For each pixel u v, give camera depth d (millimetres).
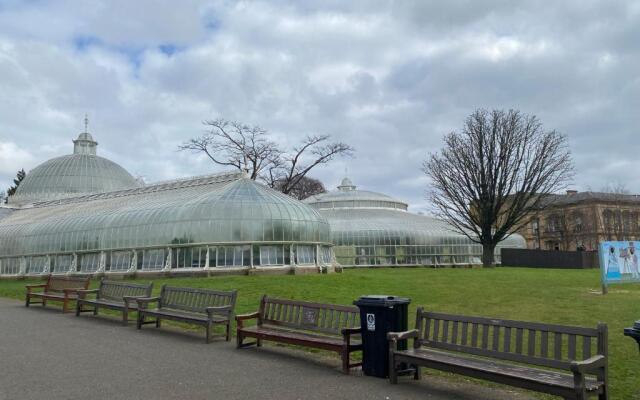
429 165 47344
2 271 43000
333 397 7500
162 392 7738
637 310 14711
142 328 14109
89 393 7703
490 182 44281
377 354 8695
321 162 52719
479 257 53312
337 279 24453
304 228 32844
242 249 31109
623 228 83562
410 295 18734
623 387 7668
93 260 35656
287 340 10016
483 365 7426
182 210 32000
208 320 11891
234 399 7383
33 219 44594
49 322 15367
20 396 7559
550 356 10094
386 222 51438
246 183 34219
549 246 87188
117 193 45125
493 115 44688
